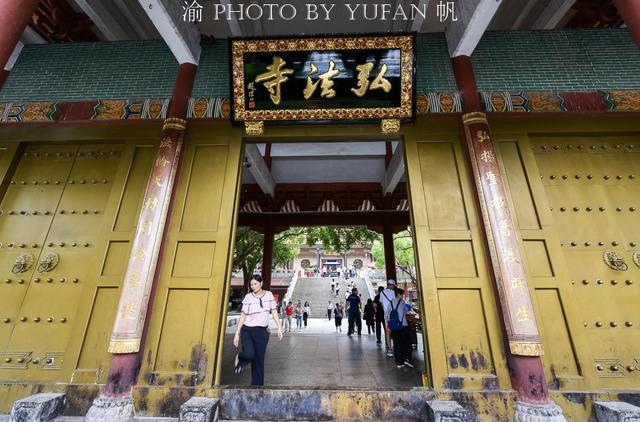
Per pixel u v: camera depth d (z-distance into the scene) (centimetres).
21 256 530
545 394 404
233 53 532
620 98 566
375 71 539
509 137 563
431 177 543
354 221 1318
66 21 682
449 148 561
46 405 412
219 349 470
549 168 561
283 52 533
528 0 657
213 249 514
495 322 459
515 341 423
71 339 475
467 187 533
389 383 551
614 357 448
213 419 410
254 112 567
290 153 1133
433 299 475
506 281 449
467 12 536
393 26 670
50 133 599
